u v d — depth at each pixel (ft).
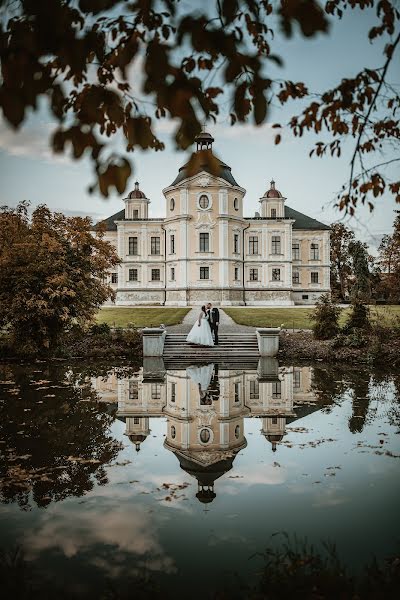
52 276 64.59
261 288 172.86
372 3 15.66
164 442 28.89
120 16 10.46
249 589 13.87
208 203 161.79
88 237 79.41
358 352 63.67
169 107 7.42
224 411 37.09
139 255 178.29
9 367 58.90
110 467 24.52
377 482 22.27
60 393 42.96
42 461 25.34
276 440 29.12
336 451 26.86
